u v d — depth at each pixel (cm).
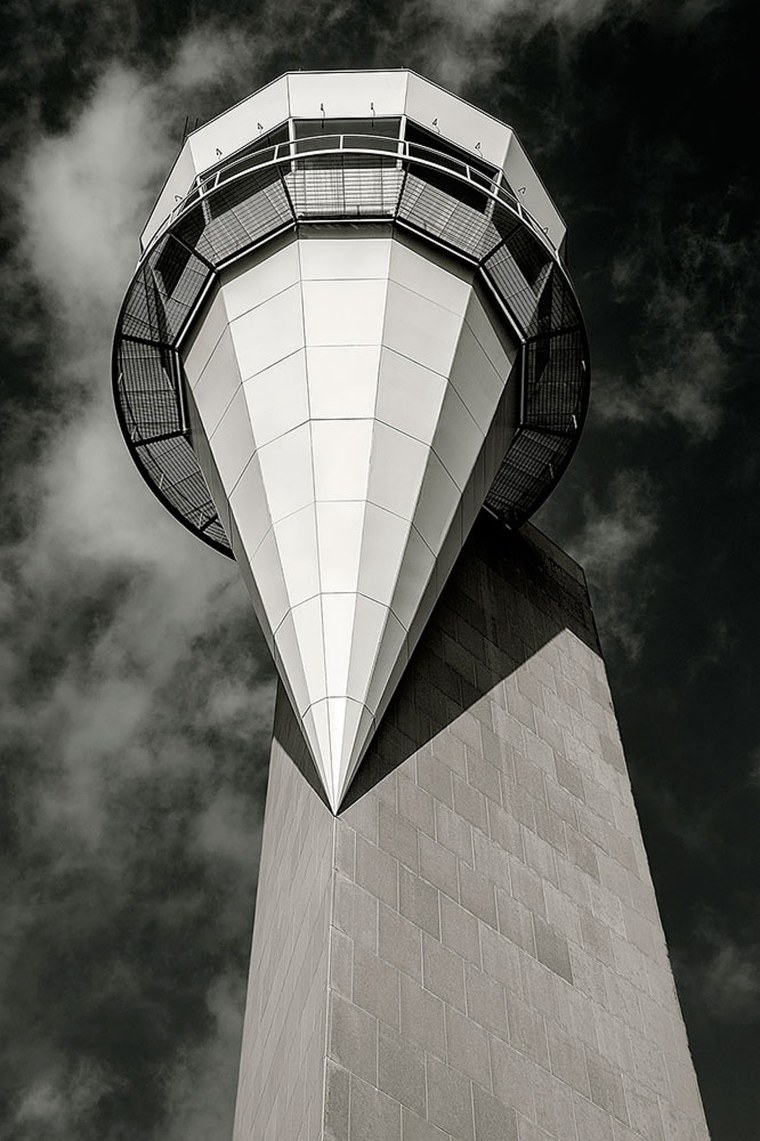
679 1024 2380
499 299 2888
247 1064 2284
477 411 2686
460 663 2711
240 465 2500
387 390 2523
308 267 2733
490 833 2339
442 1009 1908
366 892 1969
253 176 2917
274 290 2730
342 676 2147
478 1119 1802
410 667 2525
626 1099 2102
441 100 3103
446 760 2398
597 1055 2125
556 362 3050
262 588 2311
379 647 2194
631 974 2383
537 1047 2019
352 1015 1764
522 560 3316
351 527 2306
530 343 3000
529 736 2711
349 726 2117
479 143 3084
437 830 2216
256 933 2523
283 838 2461
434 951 1989
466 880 2181
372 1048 1745
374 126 2998
